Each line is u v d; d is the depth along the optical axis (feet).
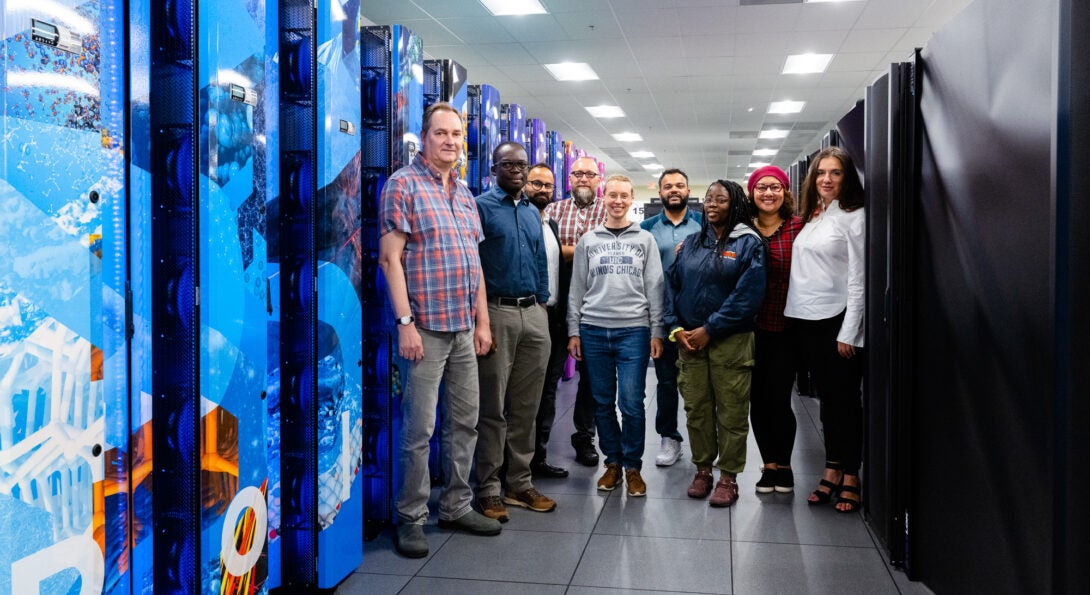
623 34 27.66
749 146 55.93
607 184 11.38
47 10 4.62
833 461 10.98
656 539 9.66
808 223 10.97
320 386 7.92
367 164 9.75
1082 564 5.49
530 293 10.50
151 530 5.86
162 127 6.04
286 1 7.72
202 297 6.11
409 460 9.05
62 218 4.78
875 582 8.30
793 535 9.75
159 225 6.08
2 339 4.37
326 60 7.79
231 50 6.42
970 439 7.02
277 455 7.80
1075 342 5.43
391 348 9.85
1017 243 6.09
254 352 6.90
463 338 9.30
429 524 10.21
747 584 8.29
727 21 26.05
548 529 10.03
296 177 7.84
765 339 11.37
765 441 11.60
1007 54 6.22
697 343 10.90
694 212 15.74
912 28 26.71
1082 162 5.38
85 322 4.98
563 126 47.55
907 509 8.44
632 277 11.27
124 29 5.47
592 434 13.38
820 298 10.60
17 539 4.53
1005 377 6.33
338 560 8.20
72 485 4.93
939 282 7.68
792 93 37.73
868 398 9.96
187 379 6.11
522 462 10.93
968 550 7.09
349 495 8.43
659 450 14.32
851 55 30.42
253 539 6.97
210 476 6.27
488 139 14.71
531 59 31.19
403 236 8.79
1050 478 5.59
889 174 8.50
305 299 7.86
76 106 4.88
